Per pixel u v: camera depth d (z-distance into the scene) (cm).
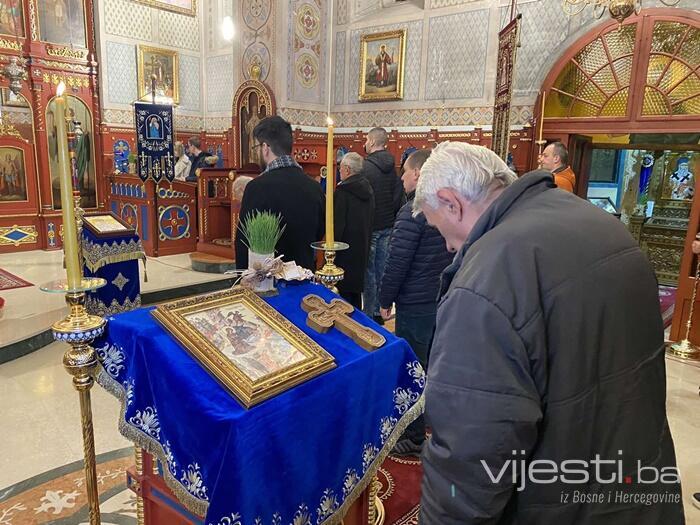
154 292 524
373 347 148
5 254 718
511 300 90
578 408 92
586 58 548
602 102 542
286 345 134
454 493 91
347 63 729
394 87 690
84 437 133
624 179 735
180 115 955
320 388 129
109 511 213
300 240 246
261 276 153
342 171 339
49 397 324
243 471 108
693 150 570
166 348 123
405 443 253
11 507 216
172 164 691
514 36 487
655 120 512
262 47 679
